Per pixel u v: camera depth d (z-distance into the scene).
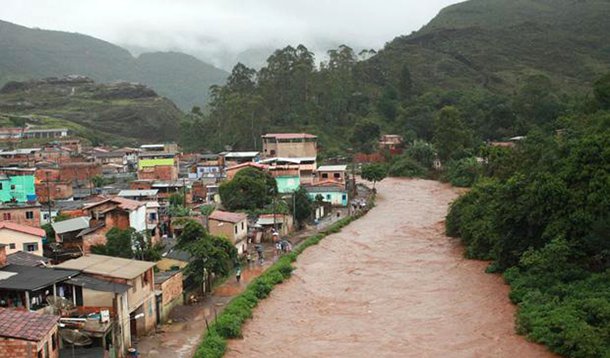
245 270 56.91
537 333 37.38
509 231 52.09
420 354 36.78
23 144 141.88
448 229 70.19
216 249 50.16
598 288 40.81
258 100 143.00
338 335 40.53
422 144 133.00
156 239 61.66
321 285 52.44
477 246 59.56
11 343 27.50
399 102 171.00
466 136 129.75
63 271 36.84
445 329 40.88
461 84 199.50
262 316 44.72
